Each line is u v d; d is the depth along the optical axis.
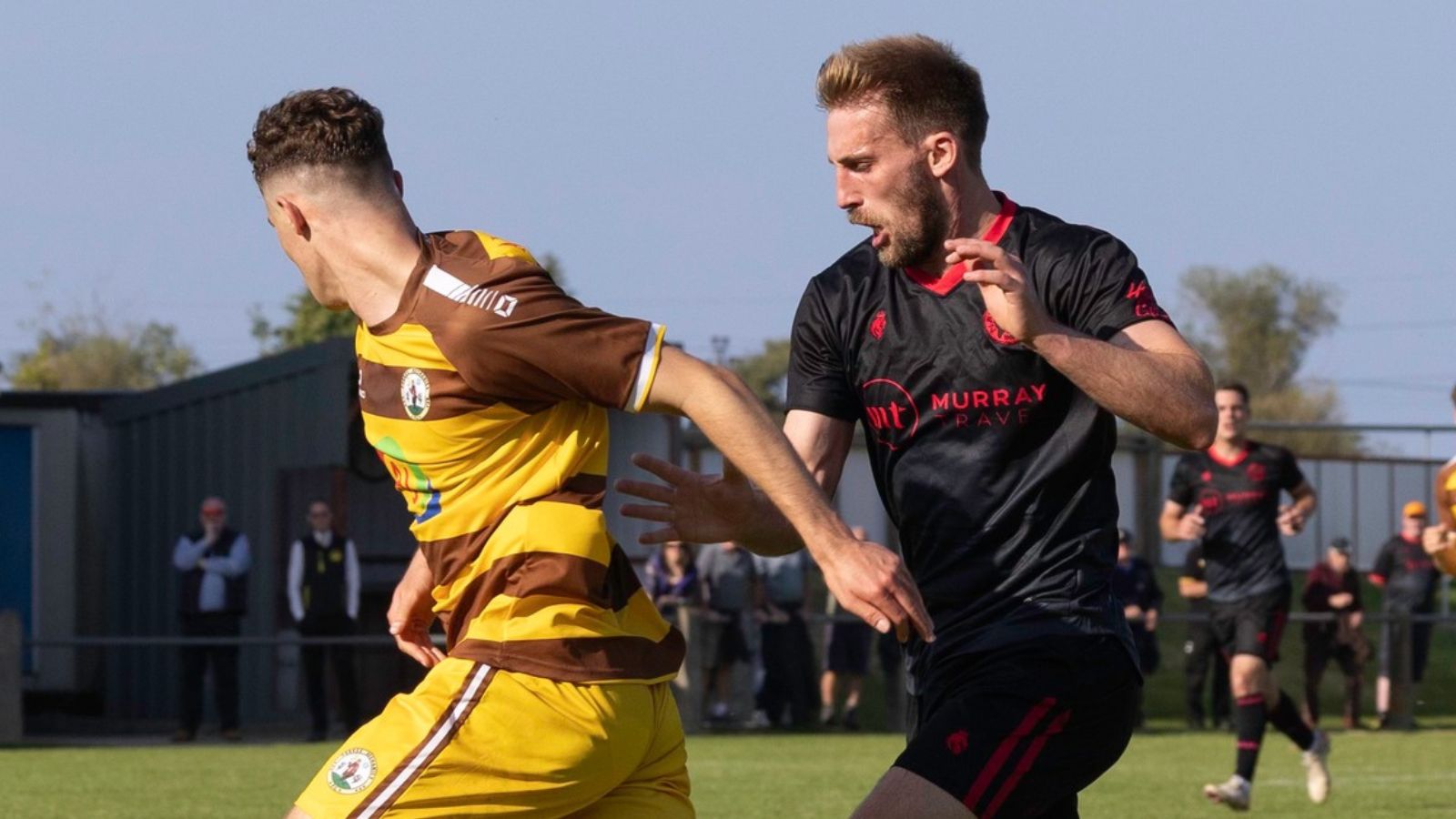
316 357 33.44
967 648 7.20
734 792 19.09
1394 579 32.53
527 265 6.27
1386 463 46.47
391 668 34.59
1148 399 6.47
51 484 36.72
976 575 7.25
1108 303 6.95
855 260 7.70
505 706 6.19
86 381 114.50
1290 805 17.89
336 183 6.32
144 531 36.62
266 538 34.31
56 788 19.55
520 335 6.10
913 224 7.15
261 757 24.53
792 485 6.04
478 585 6.38
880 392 7.42
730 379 6.13
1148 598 31.34
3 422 36.56
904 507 7.43
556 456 6.33
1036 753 6.88
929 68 7.14
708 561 30.34
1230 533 17.84
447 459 6.31
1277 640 17.59
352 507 36.97
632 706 6.39
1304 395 131.88
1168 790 19.48
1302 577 45.69
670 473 7.19
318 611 28.50
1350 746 27.22
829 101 7.23
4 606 36.44
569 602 6.30
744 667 30.69
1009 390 7.15
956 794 6.74
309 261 6.47
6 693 28.41
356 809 6.09
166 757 24.58
